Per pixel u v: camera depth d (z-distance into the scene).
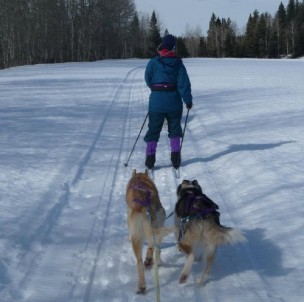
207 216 3.95
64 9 70.19
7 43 60.84
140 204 4.13
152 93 7.77
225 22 111.31
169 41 7.61
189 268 3.94
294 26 94.75
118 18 83.75
